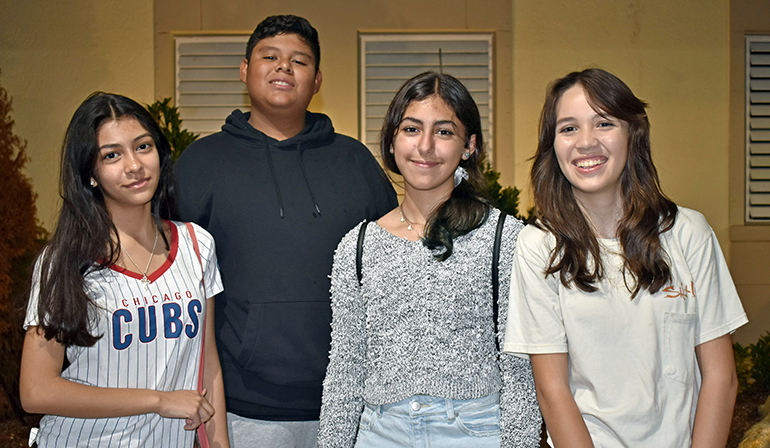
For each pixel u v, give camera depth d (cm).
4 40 507
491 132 527
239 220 229
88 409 166
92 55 512
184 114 520
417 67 523
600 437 165
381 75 521
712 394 163
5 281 463
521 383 172
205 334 201
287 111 240
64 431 172
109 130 174
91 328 169
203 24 514
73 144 174
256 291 223
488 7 521
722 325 166
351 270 186
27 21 507
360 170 251
